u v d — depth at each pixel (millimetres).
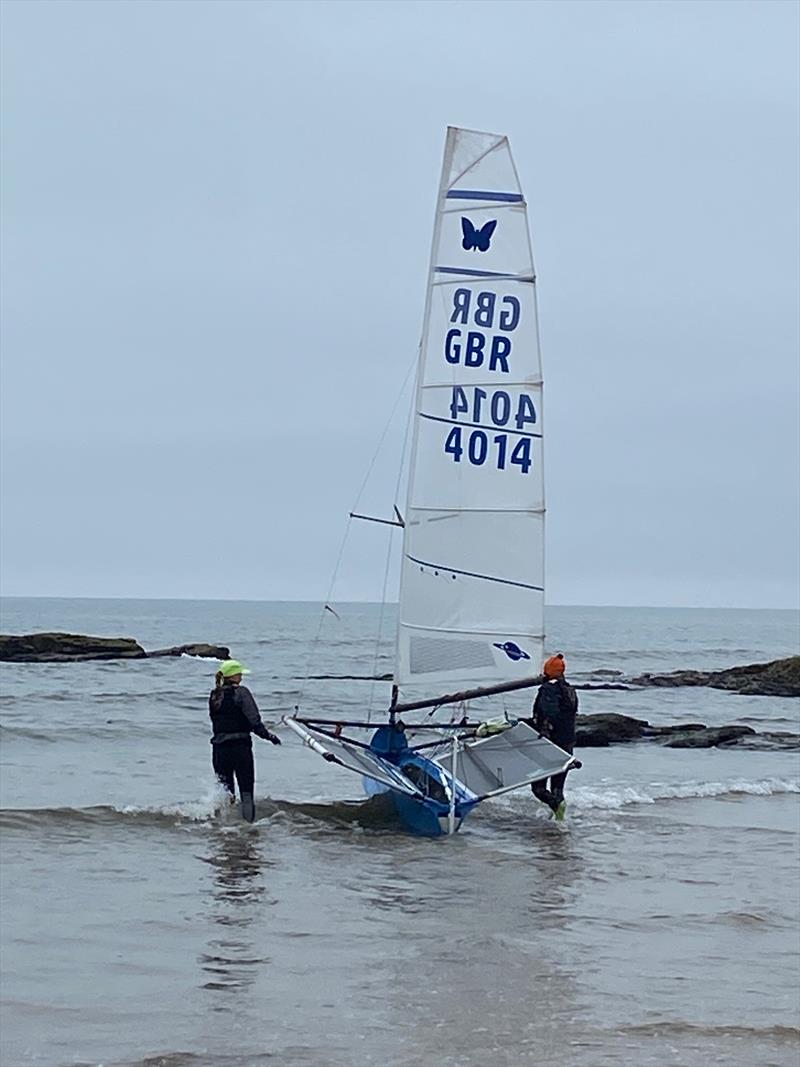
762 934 11125
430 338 16109
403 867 13445
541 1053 7883
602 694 43750
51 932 10438
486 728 16641
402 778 15492
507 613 16172
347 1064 7633
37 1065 7508
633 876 13336
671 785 20297
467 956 10047
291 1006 8719
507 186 16281
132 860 13305
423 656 16078
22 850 13625
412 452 16109
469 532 16125
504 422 16219
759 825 16734
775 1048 8133
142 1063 7566
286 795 18172
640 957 10234
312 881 12633
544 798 16547
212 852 13859
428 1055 7809
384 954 10055
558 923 11227
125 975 9352
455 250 16188
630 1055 7895
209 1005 8703
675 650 83188
